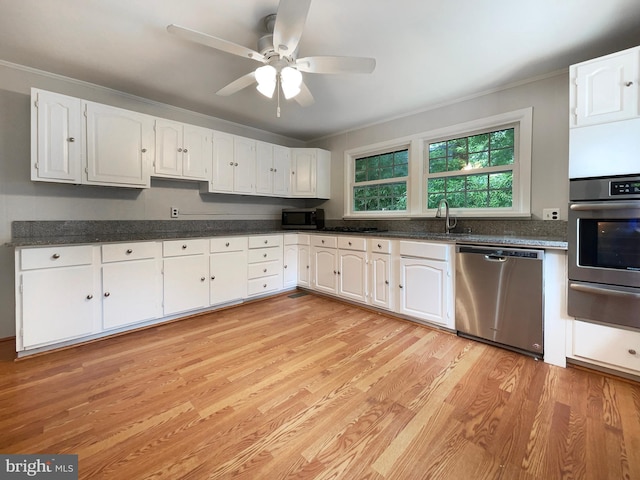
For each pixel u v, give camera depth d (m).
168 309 2.75
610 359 1.81
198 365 1.99
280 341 2.38
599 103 1.82
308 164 4.21
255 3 1.68
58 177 2.35
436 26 1.88
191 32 1.53
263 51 1.81
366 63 1.79
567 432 1.37
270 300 3.57
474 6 1.70
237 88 2.17
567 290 1.94
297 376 1.86
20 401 1.59
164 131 2.96
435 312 2.60
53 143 2.33
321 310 3.19
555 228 2.50
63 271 2.19
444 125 3.16
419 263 2.70
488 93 2.84
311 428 1.40
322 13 1.75
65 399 1.61
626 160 1.74
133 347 2.25
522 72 2.49
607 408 1.53
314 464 1.20
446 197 3.27
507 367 1.96
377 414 1.50
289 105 3.23
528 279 2.08
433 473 1.16
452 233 3.02
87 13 1.77
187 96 3.00
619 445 1.29
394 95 2.94
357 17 1.79
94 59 2.30
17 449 1.26
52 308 2.15
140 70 2.47
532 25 1.87
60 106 2.36
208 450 1.27
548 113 2.52
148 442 1.31
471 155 3.08
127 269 2.49
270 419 1.46
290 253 3.88
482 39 2.02
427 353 2.17
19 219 2.45
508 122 2.75
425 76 2.55
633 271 1.71
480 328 2.33
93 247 2.32
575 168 1.90
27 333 2.05
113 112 2.62
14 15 1.78
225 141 3.48
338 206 4.29
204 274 3.00
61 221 2.64
